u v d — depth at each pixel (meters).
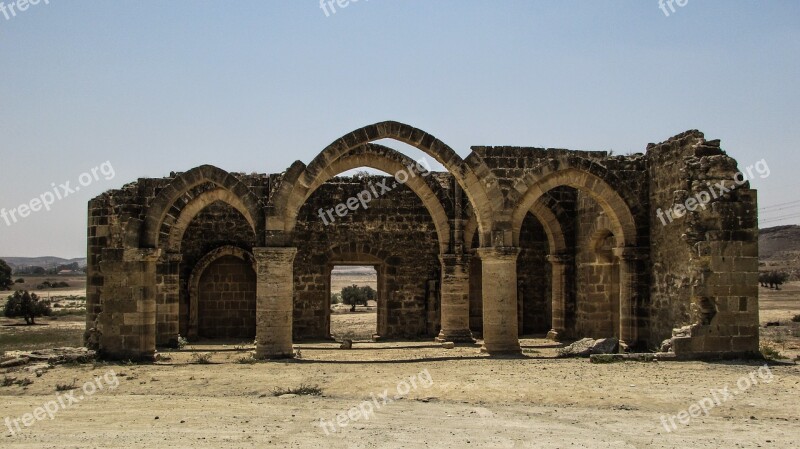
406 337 29.89
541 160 23.64
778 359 19.66
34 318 56.00
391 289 30.03
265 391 15.80
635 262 23.28
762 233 147.38
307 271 29.69
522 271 31.12
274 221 21.23
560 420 12.81
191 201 25.28
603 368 18.20
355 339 30.94
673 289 21.53
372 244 30.06
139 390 16.09
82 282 168.50
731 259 19.55
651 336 22.95
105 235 26.11
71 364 19.91
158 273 25.47
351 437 11.66
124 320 20.70
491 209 22.19
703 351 19.41
